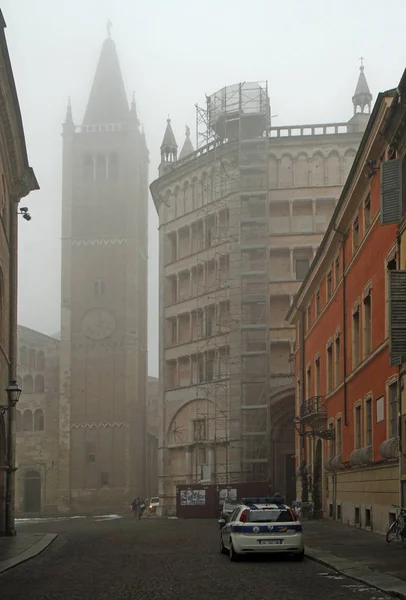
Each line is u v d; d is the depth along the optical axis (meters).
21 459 157.00
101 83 171.12
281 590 24.16
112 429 155.88
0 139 51.66
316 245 106.31
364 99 117.50
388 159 44.06
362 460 49.41
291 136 108.31
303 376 81.75
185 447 110.69
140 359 165.25
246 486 93.50
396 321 36.12
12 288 60.22
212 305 110.38
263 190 106.94
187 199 117.69
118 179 165.75
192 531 59.38
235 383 104.62
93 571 30.58
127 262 162.75
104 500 153.38
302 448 80.88
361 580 25.86
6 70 47.03
